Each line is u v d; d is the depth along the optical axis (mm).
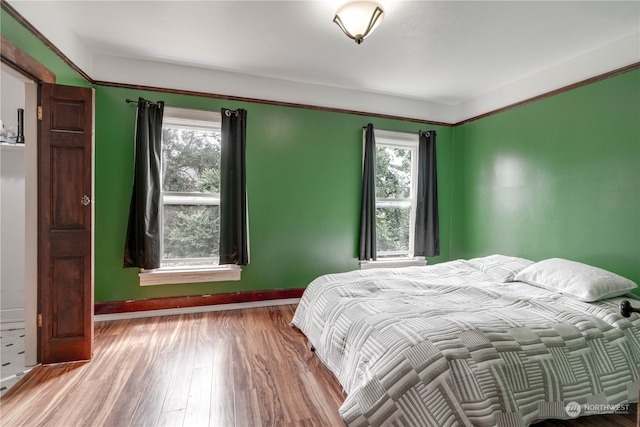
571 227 2783
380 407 1386
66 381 1929
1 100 2840
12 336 2662
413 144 4035
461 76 3277
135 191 2918
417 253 3986
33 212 2119
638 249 2334
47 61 2176
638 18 2197
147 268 2895
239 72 3271
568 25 2307
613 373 1633
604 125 2551
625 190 2414
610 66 2523
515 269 2740
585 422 1623
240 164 3195
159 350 2346
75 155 2158
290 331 2732
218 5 2146
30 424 1550
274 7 2158
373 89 3713
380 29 2406
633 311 941
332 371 1911
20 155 2908
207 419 1602
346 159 3719
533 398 1443
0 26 1743
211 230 3291
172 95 3090
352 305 2045
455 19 2258
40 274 2131
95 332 2660
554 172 2934
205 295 3221
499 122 3531
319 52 2812
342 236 3719
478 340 1512
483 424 1285
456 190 4152
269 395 1809
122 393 1810
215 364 2148
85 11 2236
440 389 1345
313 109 3568
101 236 2938
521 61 2904
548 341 1590
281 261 3484
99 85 2895
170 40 2633
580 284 2154
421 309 1872
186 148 3209
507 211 3420
